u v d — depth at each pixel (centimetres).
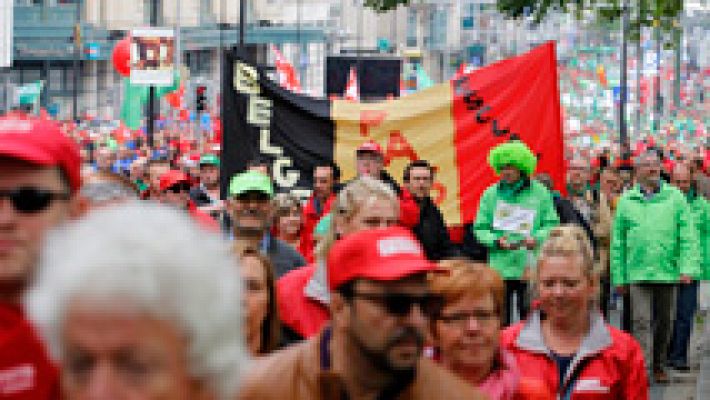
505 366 1013
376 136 2791
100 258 400
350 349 717
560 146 2814
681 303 2714
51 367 641
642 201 2617
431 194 2808
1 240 604
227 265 426
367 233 720
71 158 621
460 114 2802
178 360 409
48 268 412
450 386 730
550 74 2802
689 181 2795
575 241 1243
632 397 1252
